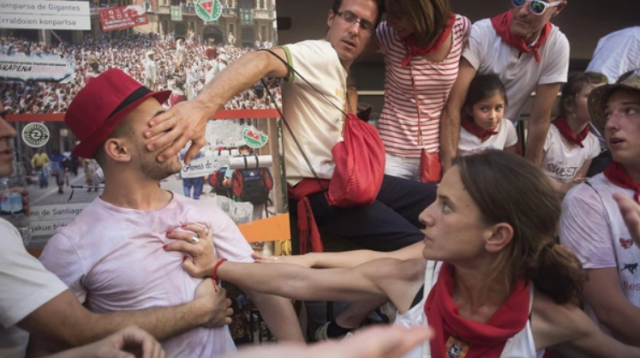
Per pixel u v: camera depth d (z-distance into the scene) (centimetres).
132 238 171
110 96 169
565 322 164
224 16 240
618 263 222
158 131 174
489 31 303
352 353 63
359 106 316
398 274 181
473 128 308
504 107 304
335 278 183
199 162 232
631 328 212
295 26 452
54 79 220
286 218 244
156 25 232
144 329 163
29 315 152
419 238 254
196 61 238
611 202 224
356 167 238
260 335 236
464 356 157
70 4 221
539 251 156
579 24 524
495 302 162
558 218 156
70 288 166
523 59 306
